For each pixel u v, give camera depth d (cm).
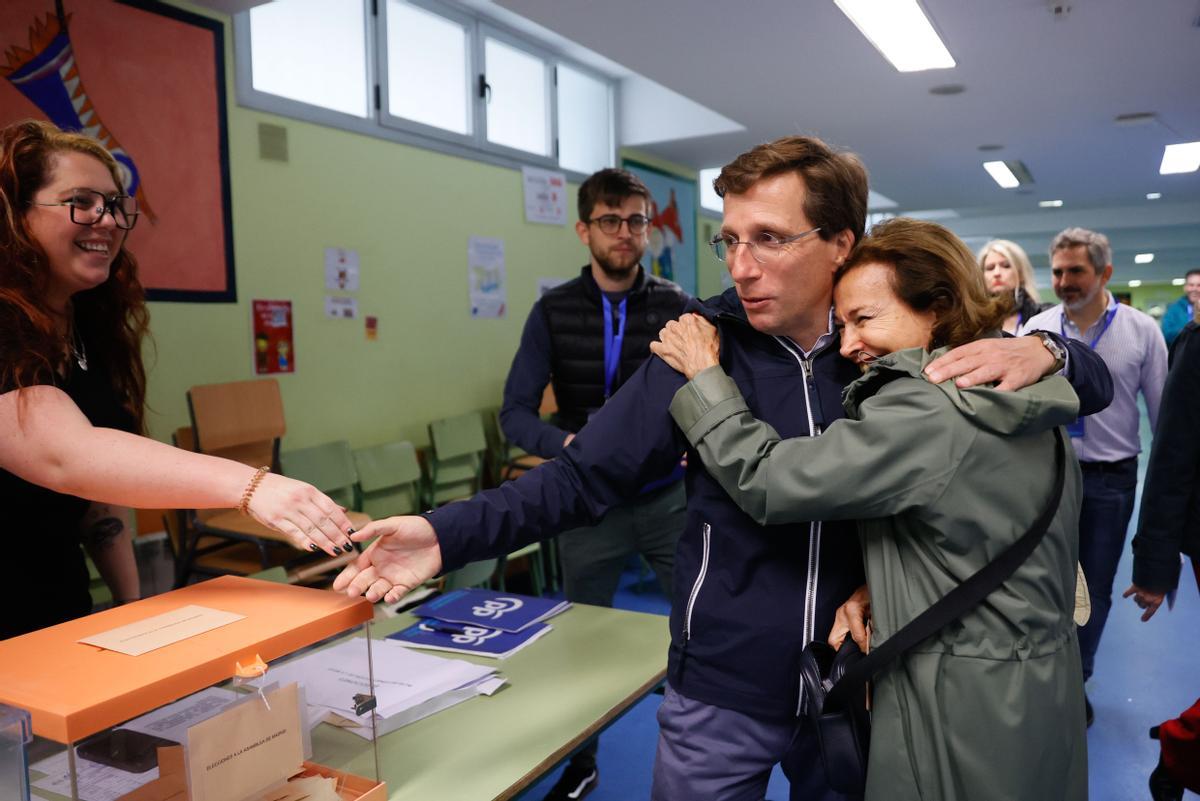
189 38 326
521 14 351
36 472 111
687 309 130
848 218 111
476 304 482
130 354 150
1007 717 97
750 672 115
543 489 121
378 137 414
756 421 109
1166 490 205
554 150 549
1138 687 317
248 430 330
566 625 169
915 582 103
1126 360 279
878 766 104
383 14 414
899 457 96
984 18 360
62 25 287
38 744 76
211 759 86
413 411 442
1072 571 107
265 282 361
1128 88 473
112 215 126
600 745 275
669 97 603
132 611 102
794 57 411
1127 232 1255
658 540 231
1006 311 107
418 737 124
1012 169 755
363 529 107
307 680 112
